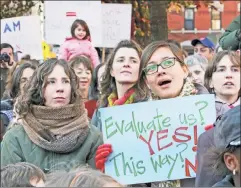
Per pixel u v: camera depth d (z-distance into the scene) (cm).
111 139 490
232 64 564
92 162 503
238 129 359
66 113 502
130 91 548
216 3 2406
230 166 363
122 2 1805
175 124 489
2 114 667
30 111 506
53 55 1198
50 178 311
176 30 4172
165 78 507
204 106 489
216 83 568
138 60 553
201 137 443
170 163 486
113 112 492
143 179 485
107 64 568
